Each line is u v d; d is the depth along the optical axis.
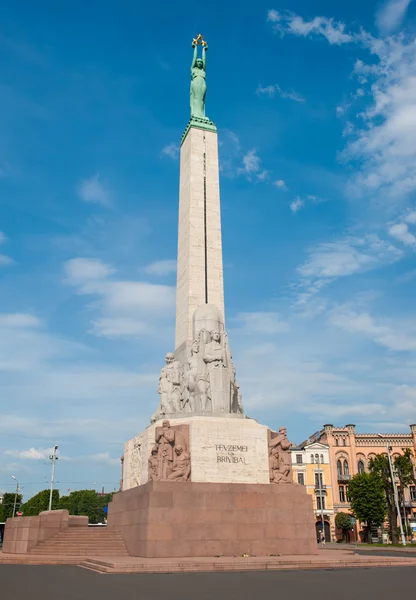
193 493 26.50
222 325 34.44
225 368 32.22
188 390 32.19
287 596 13.56
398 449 90.44
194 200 40.34
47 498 114.62
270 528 27.20
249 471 28.78
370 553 41.03
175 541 25.45
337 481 87.56
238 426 29.52
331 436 90.44
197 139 42.41
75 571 20.66
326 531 84.81
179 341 37.72
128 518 28.53
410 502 84.50
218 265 38.84
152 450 28.34
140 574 19.11
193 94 45.19
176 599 12.99
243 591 14.48
